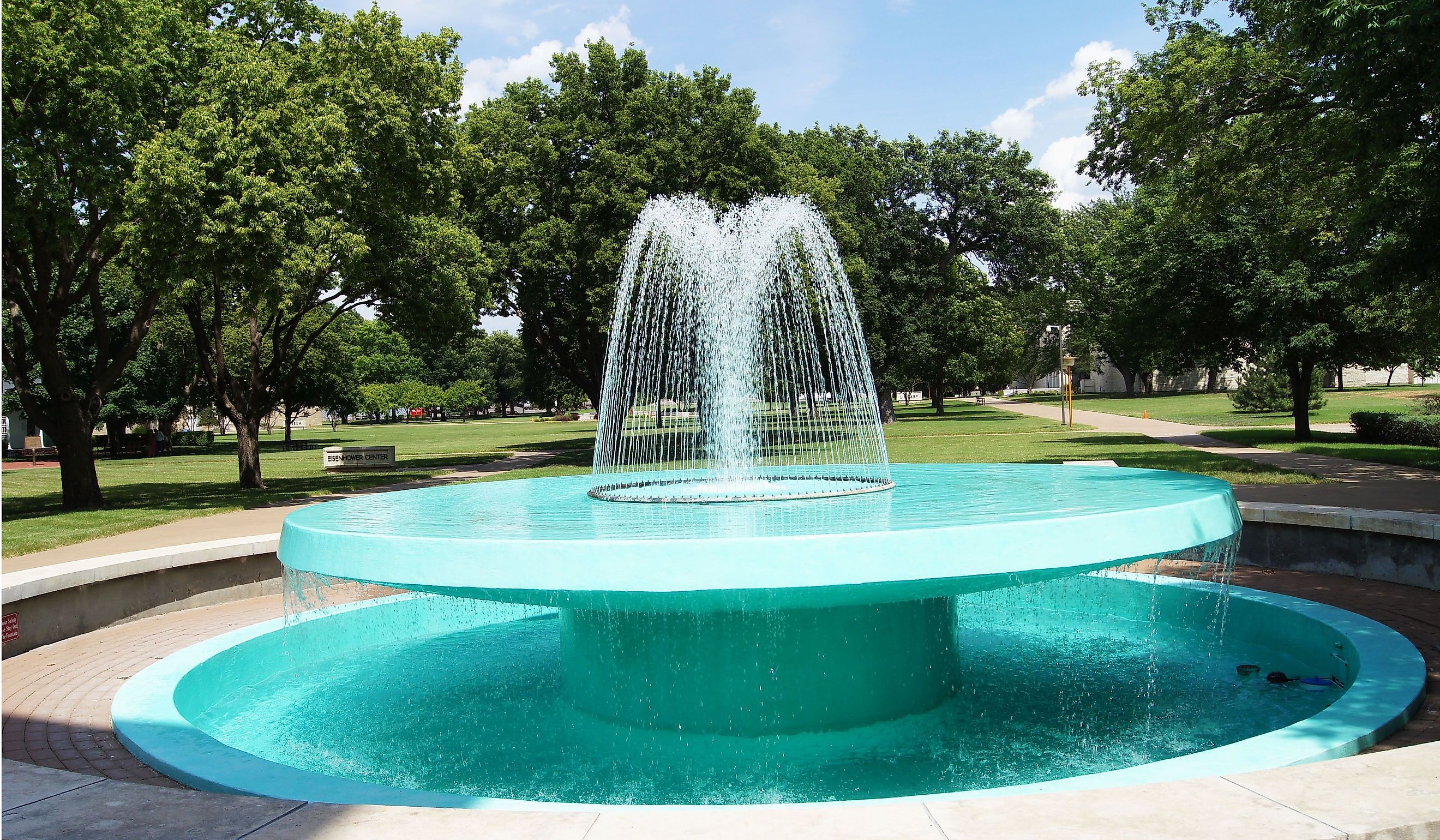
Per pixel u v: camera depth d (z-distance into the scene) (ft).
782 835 8.12
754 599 14.39
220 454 137.08
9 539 37.96
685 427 101.24
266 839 8.40
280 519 45.34
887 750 16.61
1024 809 8.51
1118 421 119.44
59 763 15.05
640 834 8.30
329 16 70.44
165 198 45.60
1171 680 20.31
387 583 15.98
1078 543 15.25
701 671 17.56
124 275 67.36
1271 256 69.51
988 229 136.77
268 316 120.37
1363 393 177.27
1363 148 35.76
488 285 78.69
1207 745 16.43
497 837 8.31
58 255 53.78
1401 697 15.25
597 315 73.82
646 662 17.99
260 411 70.79
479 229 85.51
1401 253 37.35
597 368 88.12
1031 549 14.88
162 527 43.37
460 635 26.86
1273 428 93.20
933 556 14.34
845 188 118.83
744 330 35.12
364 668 23.32
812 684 17.43
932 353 131.03
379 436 188.14
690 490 24.94
